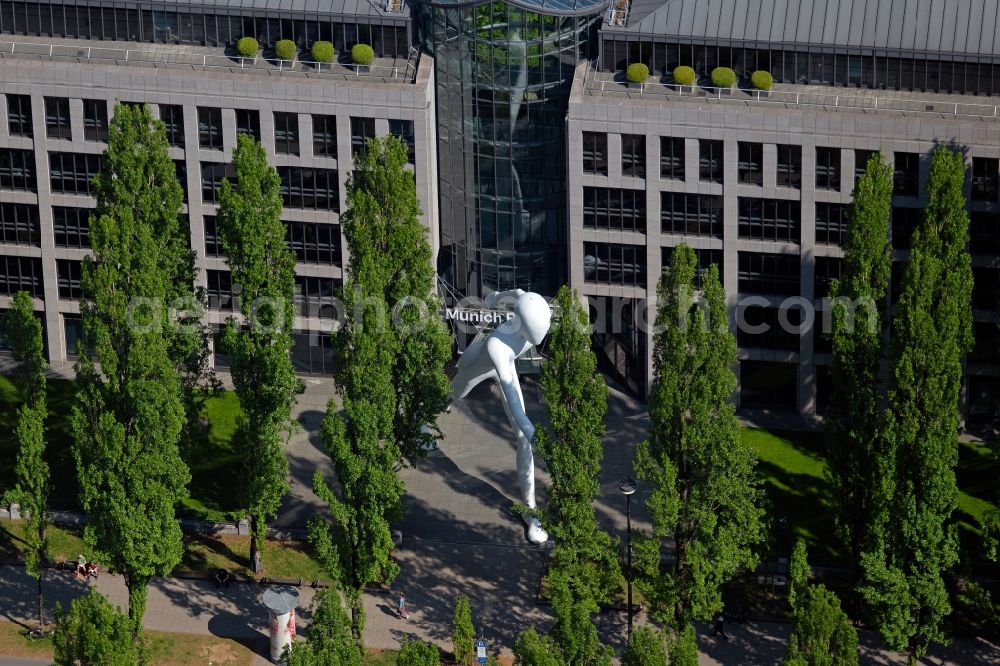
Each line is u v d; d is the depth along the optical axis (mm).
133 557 175125
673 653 153375
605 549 175125
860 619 183375
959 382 174250
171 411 174500
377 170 179500
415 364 181375
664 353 174125
